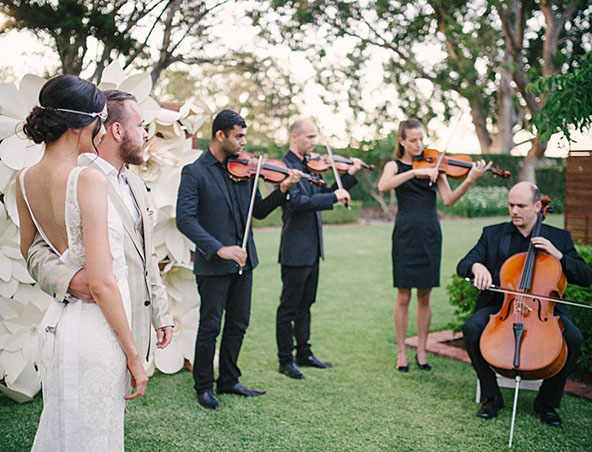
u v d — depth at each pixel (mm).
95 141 1873
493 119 14320
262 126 17828
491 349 3062
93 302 1782
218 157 3441
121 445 1831
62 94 1741
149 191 3760
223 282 3357
